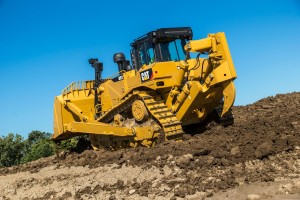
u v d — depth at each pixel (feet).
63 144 62.03
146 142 39.17
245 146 31.40
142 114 40.37
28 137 107.96
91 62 52.49
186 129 44.78
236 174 27.37
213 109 42.11
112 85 47.21
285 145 29.91
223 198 23.84
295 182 23.68
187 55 38.14
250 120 45.93
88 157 43.75
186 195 25.40
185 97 38.32
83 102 51.60
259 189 24.21
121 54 48.24
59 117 51.24
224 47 35.17
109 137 44.98
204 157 31.01
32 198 32.24
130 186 29.17
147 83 40.37
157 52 41.57
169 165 31.01
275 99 60.44
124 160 35.55
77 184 32.73
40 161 55.16
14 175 44.88
